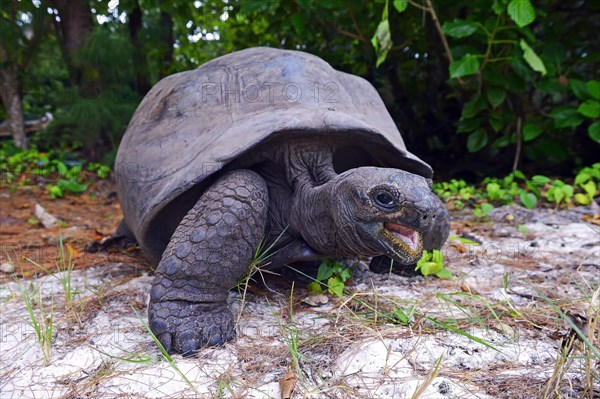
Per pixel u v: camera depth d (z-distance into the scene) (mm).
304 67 2684
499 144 6125
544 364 1879
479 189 5910
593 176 5266
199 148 2424
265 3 5469
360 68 6793
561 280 2820
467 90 6156
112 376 1867
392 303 2422
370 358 1896
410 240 1987
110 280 3016
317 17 6016
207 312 2129
